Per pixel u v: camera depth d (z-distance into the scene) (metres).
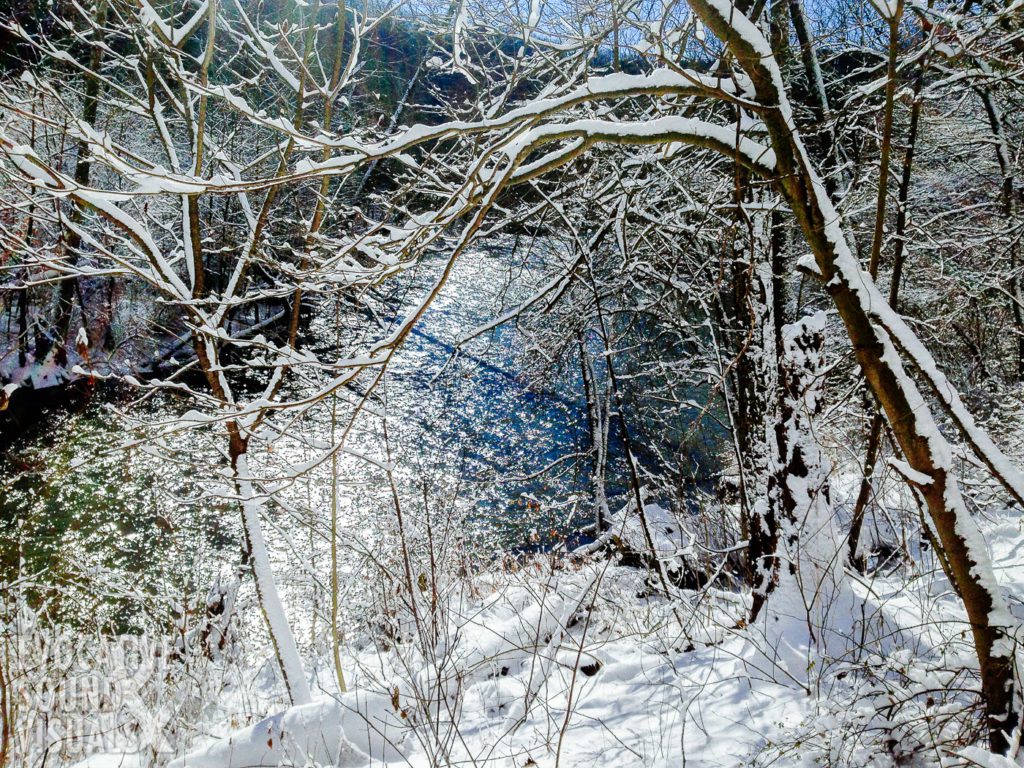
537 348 9.20
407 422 11.93
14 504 9.46
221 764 3.26
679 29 4.02
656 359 9.71
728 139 3.27
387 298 6.17
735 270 6.27
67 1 5.00
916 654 3.34
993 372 10.55
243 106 3.03
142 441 3.63
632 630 4.49
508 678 4.02
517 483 10.95
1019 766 2.29
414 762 3.26
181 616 6.25
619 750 3.02
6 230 3.94
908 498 5.51
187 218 4.61
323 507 7.82
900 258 4.67
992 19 3.89
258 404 3.14
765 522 4.28
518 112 2.95
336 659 4.41
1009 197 8.45
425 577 4.84
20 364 12.12
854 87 6.52
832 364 3.98
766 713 3.09
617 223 6.13
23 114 2.78
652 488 10.17
